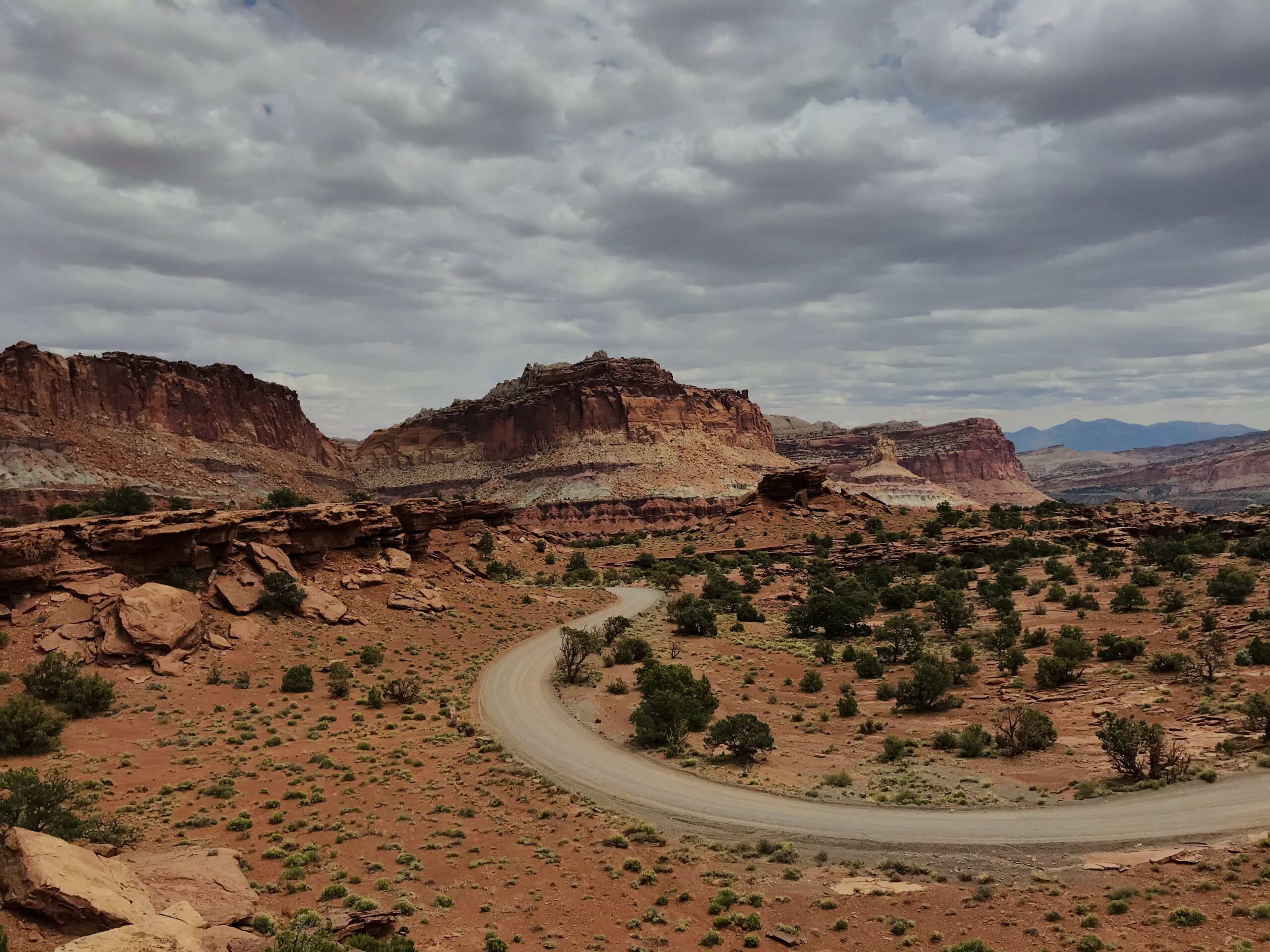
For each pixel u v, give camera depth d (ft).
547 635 306.35
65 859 73.36
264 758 156.46
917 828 127.75
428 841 123.24
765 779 156.56
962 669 231.50
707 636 308.19
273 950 73.41
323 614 256.32
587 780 158.40
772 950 92.94
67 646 187.01
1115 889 98.58
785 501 629.10
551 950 92.27
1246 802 119.75
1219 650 198.29
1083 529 506.48
